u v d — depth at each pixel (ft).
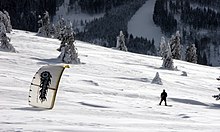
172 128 57.00
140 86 144.15
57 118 56.24
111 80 146.10
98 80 138.62
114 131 48.62
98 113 68.74
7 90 84.23
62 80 121.60
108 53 277.23
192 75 229.25
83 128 48.80
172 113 83.71
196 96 141.49
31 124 48.42
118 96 108.88
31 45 236.02
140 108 86.63
